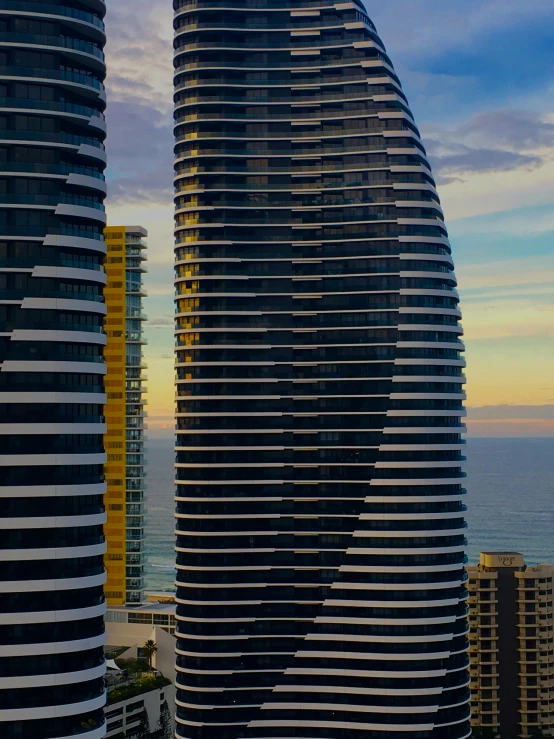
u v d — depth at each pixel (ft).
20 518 470.39
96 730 473.26
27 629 468.34
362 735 655.35
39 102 491.31
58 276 487.20
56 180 491.72
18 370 477.77
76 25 502.38
